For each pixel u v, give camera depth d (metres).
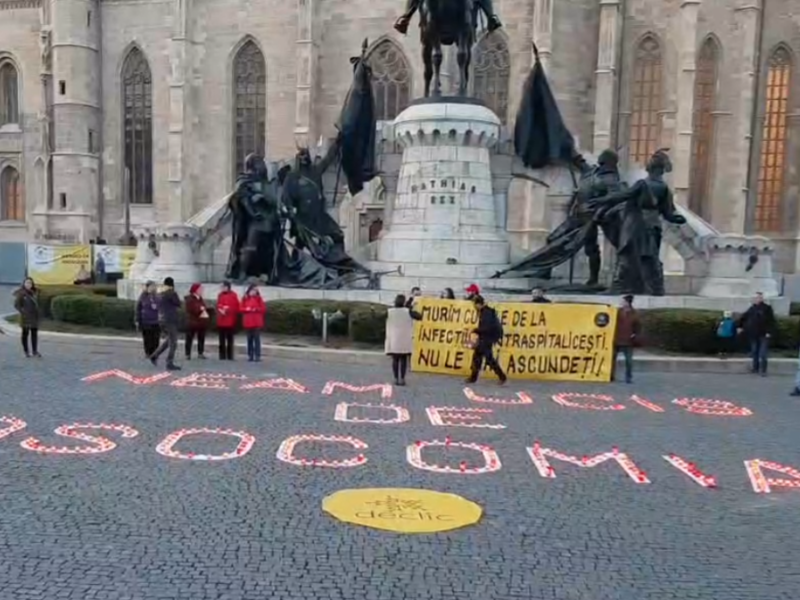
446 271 28.22
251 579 7.12
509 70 59.50
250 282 27.91
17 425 13.08
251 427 13.27
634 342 19.59
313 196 29.73
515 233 55.84
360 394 16.64
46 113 69.06
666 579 7.45
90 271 47.34
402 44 61.06
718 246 29.62
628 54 59.97
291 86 64.38
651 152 60.47
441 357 20.22
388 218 33.19
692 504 9.88
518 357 19.81
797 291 53.97
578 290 27.34
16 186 72.69
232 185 67.06
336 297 26.86
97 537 8.09
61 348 23.05
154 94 68.19
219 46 65.88
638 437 13.45
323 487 10.06
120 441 12.17
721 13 59.06
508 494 10.05
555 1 57.69
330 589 6.96
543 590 7.09
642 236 27.45
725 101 59.78
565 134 32.44
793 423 14.98
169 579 7.07
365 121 32.50
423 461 11.48
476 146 29.20
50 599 6.59
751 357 22.12
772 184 61.88
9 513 8.80
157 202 69.00
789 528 9.07
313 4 61.72
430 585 7.12
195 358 21.23
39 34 70.69
